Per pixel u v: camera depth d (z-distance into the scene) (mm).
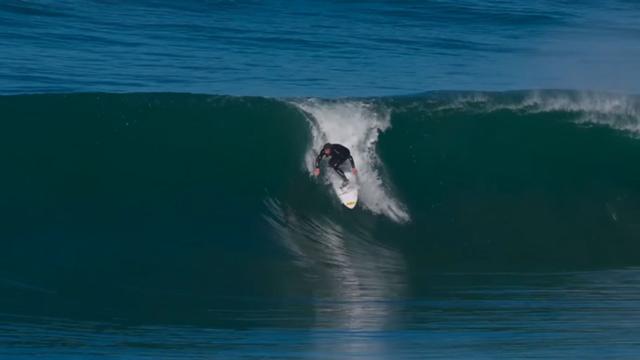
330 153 56844
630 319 42656
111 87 72000
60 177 56094
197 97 59500
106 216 54938
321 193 58062
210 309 44469
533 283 50031
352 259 54719
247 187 57969
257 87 75188
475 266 54312
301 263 53219
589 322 42125
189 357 37219
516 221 60594
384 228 58406
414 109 62031
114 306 44656
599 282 50438
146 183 56969
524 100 64438
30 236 52594
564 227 61125
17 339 39219
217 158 58562
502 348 38188
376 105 61375
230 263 52344
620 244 59500
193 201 56875
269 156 58938
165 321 42406
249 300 46156
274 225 56469
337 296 47125
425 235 58438
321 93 74312
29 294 46031
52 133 57344
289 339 39750
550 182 63250
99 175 56750
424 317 43156
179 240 54125
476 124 63219
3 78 72375
